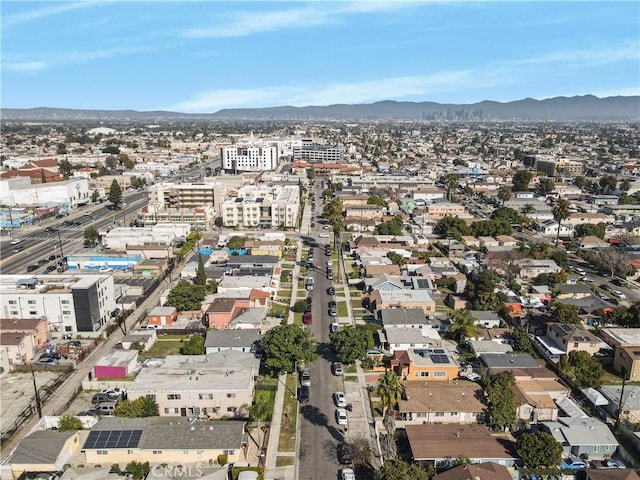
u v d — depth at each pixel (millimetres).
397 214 198250
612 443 64625
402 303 109188
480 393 74625
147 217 190625
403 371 82250
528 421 72125
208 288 122812
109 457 62500
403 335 93688
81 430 67875
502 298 111375
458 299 113188
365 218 196750
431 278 130000
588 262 150000
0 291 102062
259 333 93250
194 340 91250
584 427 67250
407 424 70438
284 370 83500
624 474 57188
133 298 117125
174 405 72812
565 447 65062
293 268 140250
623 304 118562
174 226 172750
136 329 101938
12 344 87062
